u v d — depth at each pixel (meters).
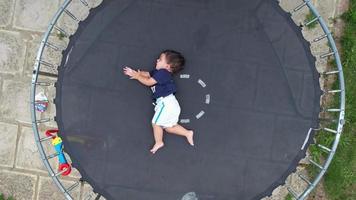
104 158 4.29
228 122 4.32
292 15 5.11
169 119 4.18
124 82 4.32
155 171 4.29
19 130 5.21
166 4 4.34
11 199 5.24
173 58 4.14
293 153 4.31
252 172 4.30
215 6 4.34
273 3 4.35
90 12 4.34
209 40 4.33
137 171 4.29
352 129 5.22
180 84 4.32
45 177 5.21
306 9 5.10
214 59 4.32
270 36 4.34
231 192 4.28
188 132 4.24
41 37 5.17
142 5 4.34
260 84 4.33
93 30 4.33
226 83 4.32
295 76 4.33
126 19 4.34
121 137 4.30
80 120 4.30
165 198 4.27
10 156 5.22
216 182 4.29
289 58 4.34
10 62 5.20
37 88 5.15
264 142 4.31
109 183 4.27
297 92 4.33
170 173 4.29
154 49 4.32
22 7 5.17
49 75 5.16
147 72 4.27
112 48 4.33
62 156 4.48
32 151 5.21
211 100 4.32
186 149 4.30
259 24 4.34
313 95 4.33
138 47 4.33
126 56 4.33
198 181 4.29
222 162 4.30
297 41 4.34
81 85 4.32
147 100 4.32
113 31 4.33
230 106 4.32
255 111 4.32
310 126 4.32
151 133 4.30
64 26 5.15
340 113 4.32
